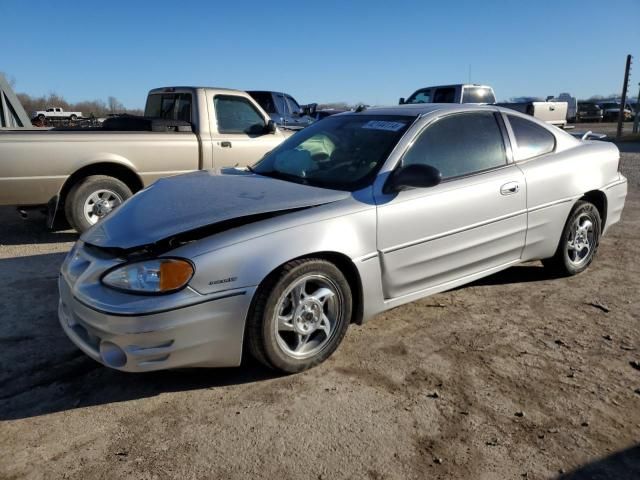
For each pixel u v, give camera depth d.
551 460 2.71
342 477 2.59
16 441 2.84
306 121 16.22
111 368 3.21
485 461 2.70
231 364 3.22
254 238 3.19
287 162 4.35
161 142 6.93
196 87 7.39
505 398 3.22
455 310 4.45
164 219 3.33
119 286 3.04
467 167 4.23
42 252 6.07
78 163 6.39
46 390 3.31
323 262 3.40
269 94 15.55
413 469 2.64
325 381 3.40
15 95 9.98
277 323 3.32
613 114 41.06
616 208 5.42
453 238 4.05
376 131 4.15
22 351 3.76
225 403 3.17
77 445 2.81
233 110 7.64
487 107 4.57
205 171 4.55
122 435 2.89
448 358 3.68
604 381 3.41
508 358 3.69
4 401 3.19
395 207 3.71
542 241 4.75
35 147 6.12
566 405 3.15
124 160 6.68
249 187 3.81
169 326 2.97
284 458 2.71
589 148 5.17
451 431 2.92
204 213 3.33
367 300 3.66
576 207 4.98
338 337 3.60
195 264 3.02
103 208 6.64
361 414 3.06
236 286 3.10
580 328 4.14
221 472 2.61
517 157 4.57
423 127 4.07
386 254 3.69
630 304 4.60
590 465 2.67
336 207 3.52
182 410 3.11
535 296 4.75
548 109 17.80
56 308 4.47
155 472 2.61
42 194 6.25
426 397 3.23
